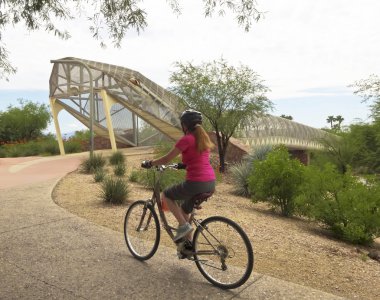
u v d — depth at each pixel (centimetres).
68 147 3130
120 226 716
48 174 1483
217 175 1748
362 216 913
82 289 408
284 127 4141
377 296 493
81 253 522
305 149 4950
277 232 823
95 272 454
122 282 426
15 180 1305
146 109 2944
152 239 500
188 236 437
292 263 598
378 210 936
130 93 2922
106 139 3606
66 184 1220
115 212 837
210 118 2067
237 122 2048
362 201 938
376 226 905
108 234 616
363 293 500
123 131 3559
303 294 403
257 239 732
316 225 1077
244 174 1502
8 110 4091
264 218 1016
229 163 2264
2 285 417
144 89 3109
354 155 2405
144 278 437
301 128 4925
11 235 607
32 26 670
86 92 2855
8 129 3947
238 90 2022
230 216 944
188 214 439
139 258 497
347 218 930
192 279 436
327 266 607
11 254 517
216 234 415
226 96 2028
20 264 480
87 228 650
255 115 2125
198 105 2044
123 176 1455
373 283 548
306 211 1053
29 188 1097
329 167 1044
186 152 411
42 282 425
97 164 1630
